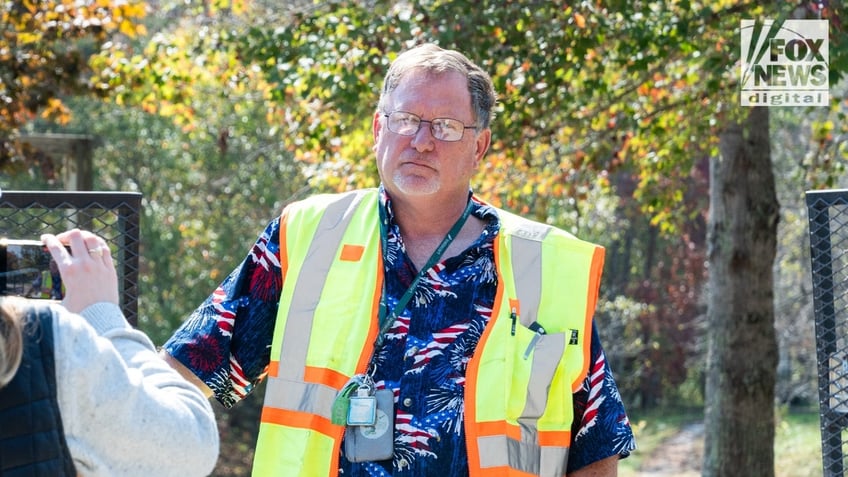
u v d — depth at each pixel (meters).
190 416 2.44
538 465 3.43
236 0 12.20
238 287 3.62
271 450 3.45
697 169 23.02
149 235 24.75
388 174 3.52
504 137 9.72
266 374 3.74
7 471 2.20
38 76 11.19
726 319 12.31
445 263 3.56
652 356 34.62
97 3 11.12
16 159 10.91
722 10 9.34
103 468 2.32
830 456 4.06
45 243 2.59
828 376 4.08
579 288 3.59
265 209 23.86
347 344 3.46
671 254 34.75
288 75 10.08
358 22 9.81
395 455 3.36
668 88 11.38
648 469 24.55
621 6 9.13
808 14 8.56
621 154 11.60
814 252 4.11
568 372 3.48
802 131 19.45
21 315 2.28
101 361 2.33
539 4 9.20
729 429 12.24
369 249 3.58
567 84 10.02
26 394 2.24
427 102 3.49
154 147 24.88
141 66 11.60
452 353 3.45
